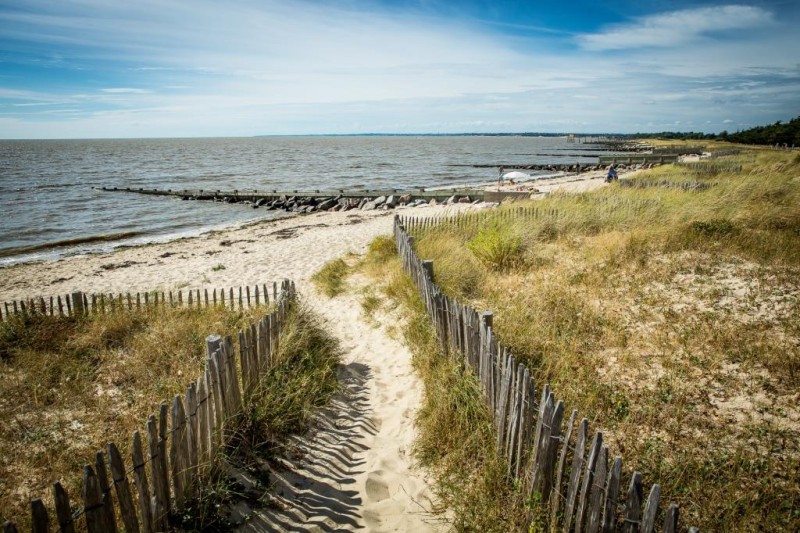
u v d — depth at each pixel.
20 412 5.36
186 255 16.80
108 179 50.25
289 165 72.94
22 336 7.46
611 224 12.84
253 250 16.88
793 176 18.23
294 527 3.72
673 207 13.02
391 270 10.95
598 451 2.95
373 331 8.06
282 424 4.86
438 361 6.08
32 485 4.08
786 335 6.05
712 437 4.31
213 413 4.20
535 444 3.52
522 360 5.73
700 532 3.33
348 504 4.02
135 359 6.67
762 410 4.62
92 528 2.80
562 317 7.16
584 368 5.63
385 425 5.27
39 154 117.25
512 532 3.48
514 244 10.56
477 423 4.59
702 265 8.95
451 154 108.88
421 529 3.74
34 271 15.24
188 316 8.28
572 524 3.25
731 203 13.19
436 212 23.98
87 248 19.52
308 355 6.32
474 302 8.26
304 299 10.05
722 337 6.07
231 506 3.79
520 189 28.75
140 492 3.12
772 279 7.93
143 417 5.14
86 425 5.06
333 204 30.02
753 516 3.40
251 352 5.29
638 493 2.70
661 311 7.13
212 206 32.06
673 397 4.94
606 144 166.75
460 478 4.14
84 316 8.42
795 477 3.76
